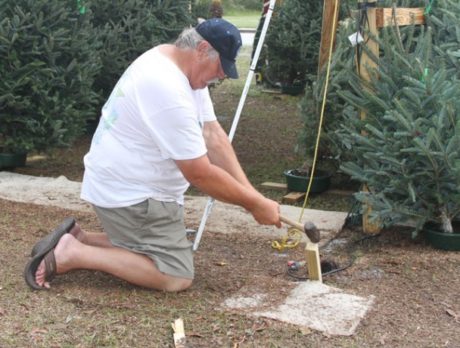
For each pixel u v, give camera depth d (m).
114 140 3.39
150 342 3.05
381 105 4.27
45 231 4.64
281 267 4.10
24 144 6.34
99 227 4.81
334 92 5.45
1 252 4.14
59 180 6.16
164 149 3.26
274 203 3.49
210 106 3.73
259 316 3.26
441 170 4.11
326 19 5.42
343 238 4.71
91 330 3.13
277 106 10.69
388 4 4.89
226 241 4.60
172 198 3.50
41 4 6.09
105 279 3.71
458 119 4.07
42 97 6.18
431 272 3.95
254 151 7.85
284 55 11.05
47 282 3.56
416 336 3.14
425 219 4.28
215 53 3.25
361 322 3.24
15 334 3.09
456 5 4.85
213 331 3.13
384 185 4.33
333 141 5.49
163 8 8.00
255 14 32.38
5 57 6.04
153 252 3.46
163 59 3.30
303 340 3.06
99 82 7.86
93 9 7.65
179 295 3.52
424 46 4.43
